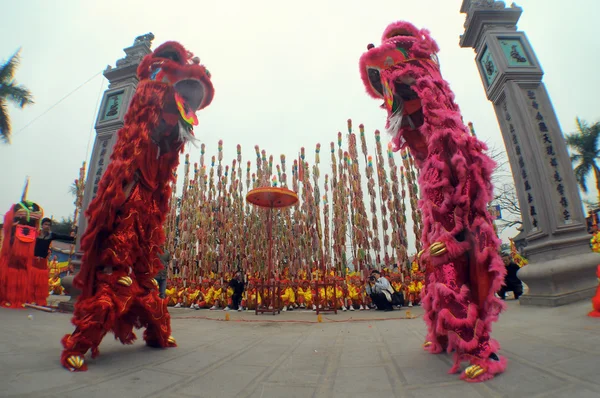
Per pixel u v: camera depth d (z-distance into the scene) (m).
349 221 11.30
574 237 6.57
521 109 7.39
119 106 8.80
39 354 3.31
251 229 11.92
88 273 3.41
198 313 9.60
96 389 2.39
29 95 22.86
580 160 32.47
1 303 7.62
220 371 2.94
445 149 3.07
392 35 3.95
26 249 8.06
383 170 10.97
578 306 5.54
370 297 10.08
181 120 4.18
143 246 3.85
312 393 2.33
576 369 2.41
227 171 12.88
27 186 8.84
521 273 6.88
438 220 2.99
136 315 3.81
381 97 4.33
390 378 2.60
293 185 12.02
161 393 2.34
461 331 2.58
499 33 8.13
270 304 10.36
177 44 4.30
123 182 3.72
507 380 2.32
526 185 7.29
